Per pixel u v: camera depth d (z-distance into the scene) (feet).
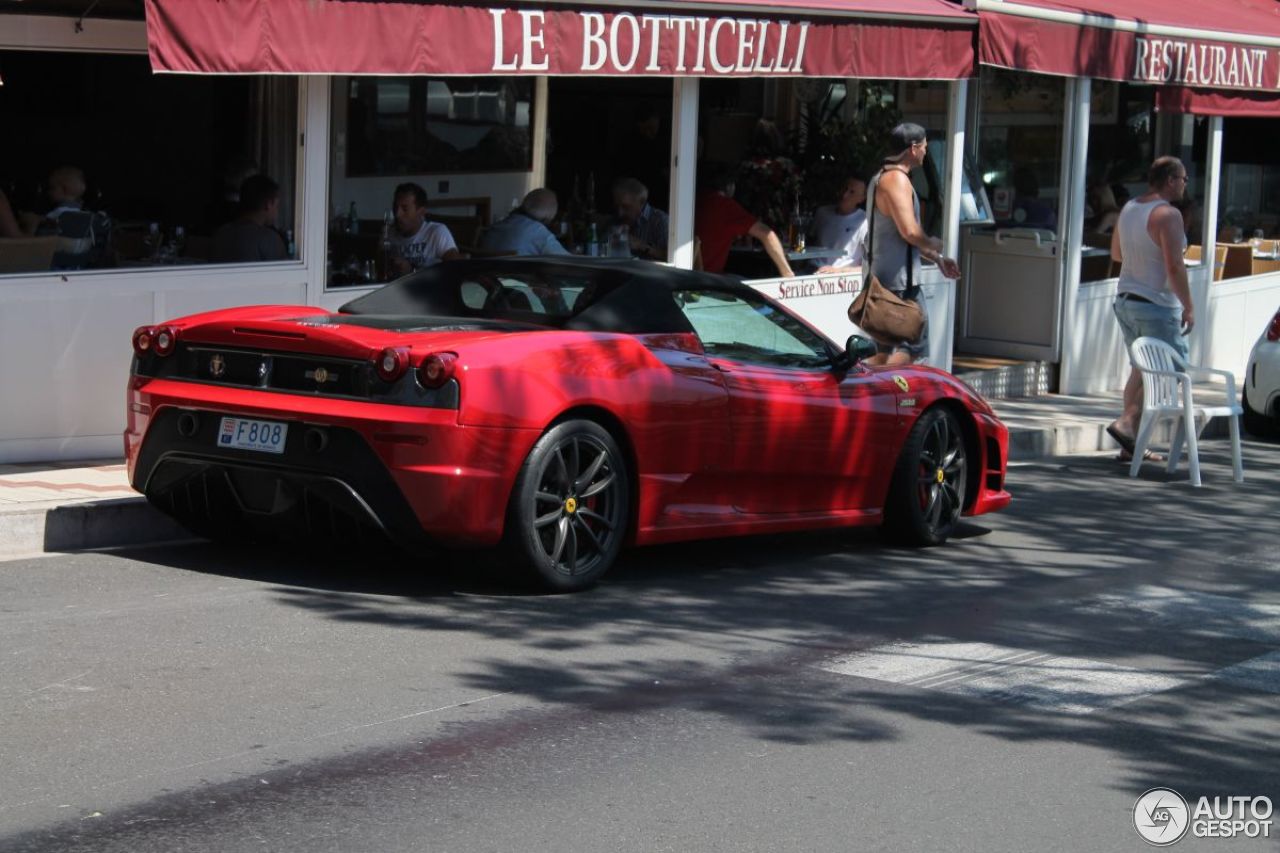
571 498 26.35
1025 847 17.48
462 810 17.53
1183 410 42.09
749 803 18.25
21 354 32.48
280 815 17.10
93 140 39.86
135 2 37.09
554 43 36.01
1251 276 64.18
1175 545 34.19
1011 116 54.29
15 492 29.66
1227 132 64.08
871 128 50.08
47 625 23.56
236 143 37.93
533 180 43.96
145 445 26.81
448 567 28.14
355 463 24.72
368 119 38.93
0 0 35.22
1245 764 20.56
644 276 28.50
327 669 22.21
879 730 21.08
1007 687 23.30
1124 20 51.62
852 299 48.73
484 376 24.89
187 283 34.65
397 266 39.11
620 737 20.22
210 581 26.50
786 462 29.48
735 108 48.44
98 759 18.44
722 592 28.04
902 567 30.91
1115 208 56.13
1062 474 42.91
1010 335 54.80
